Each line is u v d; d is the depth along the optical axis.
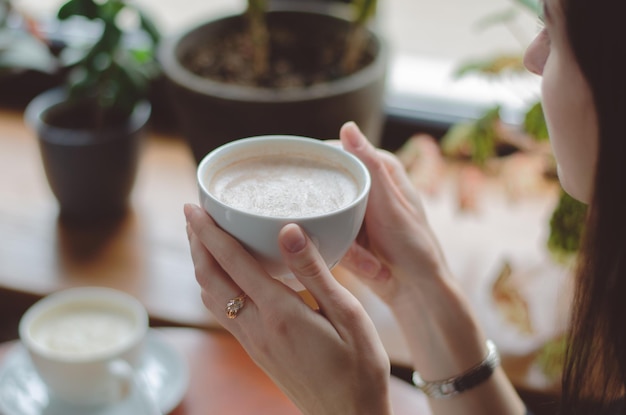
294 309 0.68
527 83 1.23
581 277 0.74
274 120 0.98
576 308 0.75
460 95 1.29
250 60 1.08
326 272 0.67
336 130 1.01
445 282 0.82
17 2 1.35
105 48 1.09
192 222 0.68
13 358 0.93
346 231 0.67
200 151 1.04
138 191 1.22
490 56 1.05
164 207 1.20
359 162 0.71
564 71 0.68
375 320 1.04
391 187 0.79
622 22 0.64
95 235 1.15
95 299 0.94
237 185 0.70
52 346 0.89
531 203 1.19
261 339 0.70
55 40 1.33
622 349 0.73
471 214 1.09
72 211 1.16
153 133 1.32
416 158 1.07
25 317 0.91
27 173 1.25
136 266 1.11
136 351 0.89
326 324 0.69
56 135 1.10
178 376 0.91
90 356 0.86
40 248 1.12
